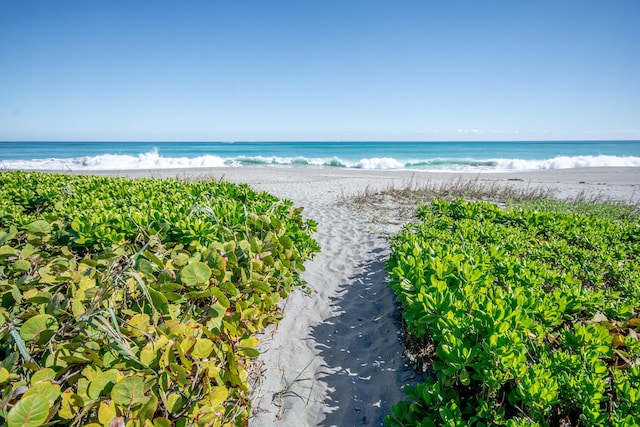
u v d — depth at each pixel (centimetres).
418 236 470
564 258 396
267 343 314
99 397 154
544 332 231
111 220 333
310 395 256
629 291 316
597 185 1567
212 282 253
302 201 1042
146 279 232
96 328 168
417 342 293
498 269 337
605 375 194
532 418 174
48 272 238
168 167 2608
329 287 443
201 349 187
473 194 1105
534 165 3025
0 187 570
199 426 166
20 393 139
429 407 201
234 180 1633
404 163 3191
